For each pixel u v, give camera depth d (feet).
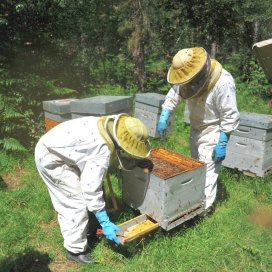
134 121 7.25
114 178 11.91
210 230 9.45
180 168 8.84
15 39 16.87
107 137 7.15
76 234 8.03
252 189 11.74
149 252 8.46
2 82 14.23
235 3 29.04
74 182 7.76
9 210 10.28
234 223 9.78
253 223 9.91
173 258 8.41
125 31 25.79
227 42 35.09
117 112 11.71
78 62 21.16
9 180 12.43
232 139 12.53
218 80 8.71
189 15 30.12
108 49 27.81
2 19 14.84
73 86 20.38
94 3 23.22
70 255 8.39
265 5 29.91
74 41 22.58
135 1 23.21
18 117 15.03
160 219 8.43
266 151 11.96
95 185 7.11
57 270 8.16
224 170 12.93
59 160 7.60
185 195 8.65
